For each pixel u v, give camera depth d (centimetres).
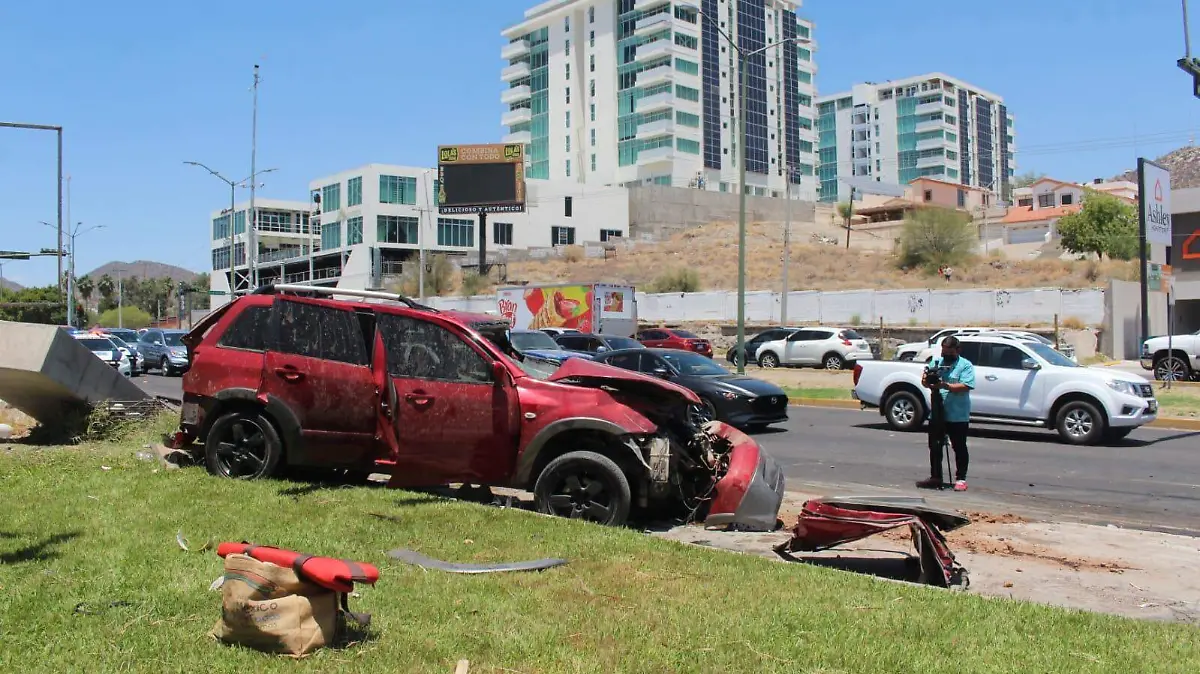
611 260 8412
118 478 886
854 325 4572
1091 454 1502
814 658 473
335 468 904
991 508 1054
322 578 456
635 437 806
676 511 887
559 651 468
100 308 12606
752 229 9669
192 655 446
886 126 15212
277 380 889
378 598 541
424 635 484
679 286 6481
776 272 7150
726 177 11500
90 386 1188
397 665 443
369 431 871
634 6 11356
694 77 11219
